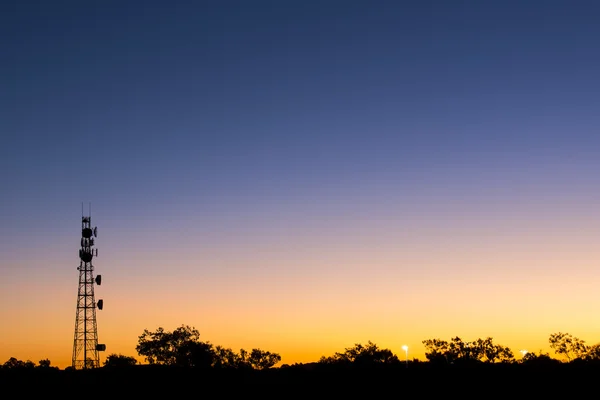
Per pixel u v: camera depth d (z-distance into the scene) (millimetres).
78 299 152500
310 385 145875
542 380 137375
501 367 156750
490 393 129125
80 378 149500
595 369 142500
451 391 133000
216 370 170000
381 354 182375
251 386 147000
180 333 188875
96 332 153000
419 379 146625
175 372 164625
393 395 132125
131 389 142875
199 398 134375
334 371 162250
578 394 123812
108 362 183000
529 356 166750
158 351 184125
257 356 190375
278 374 161250
